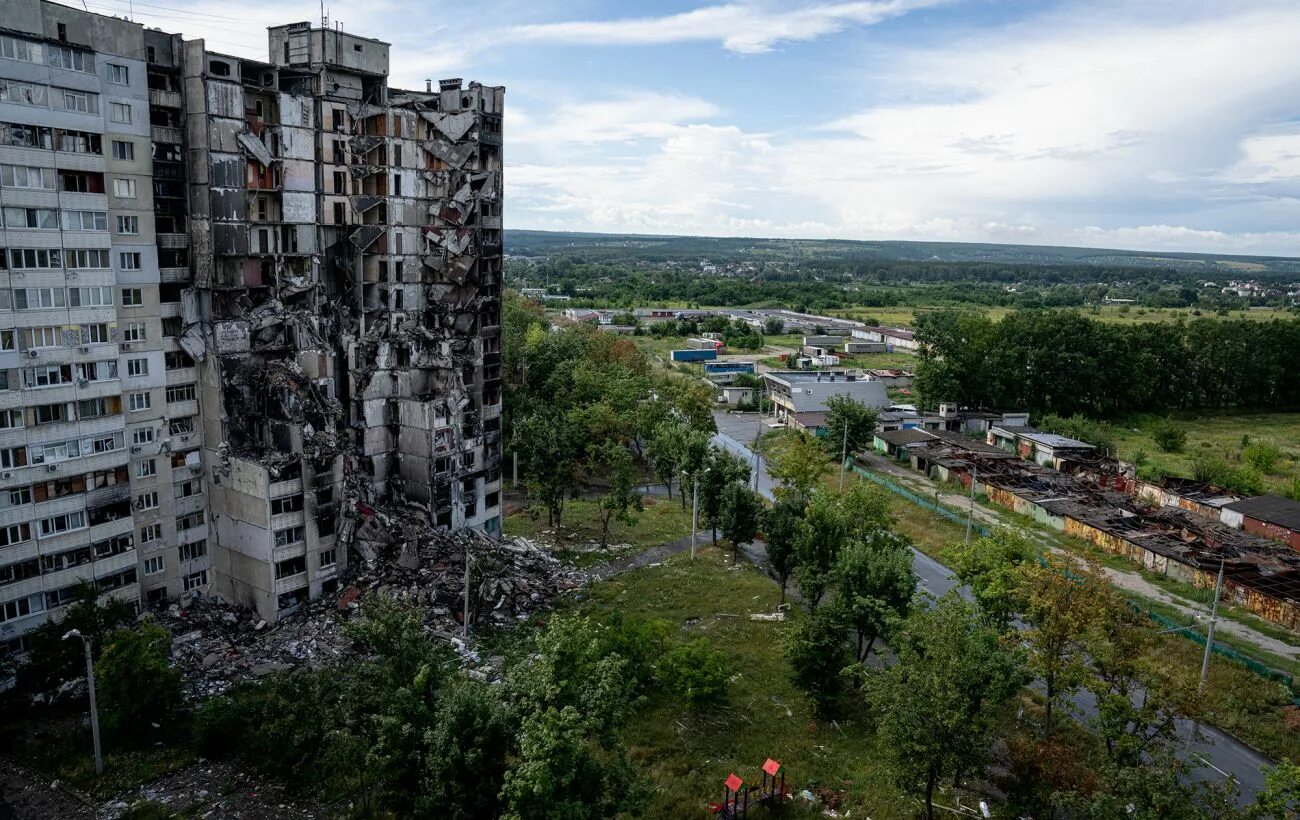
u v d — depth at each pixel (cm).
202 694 5509
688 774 4862
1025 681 4553
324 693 4600
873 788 4691
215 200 6203
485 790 3503
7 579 5334
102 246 5641
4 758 4806
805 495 7875
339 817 4381
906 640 4466
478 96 7919
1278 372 16800
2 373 5209
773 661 6303
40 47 5228
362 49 7206
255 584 6438
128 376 5925
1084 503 9869
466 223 7950
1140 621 6159
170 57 6097
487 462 8400
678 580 7875
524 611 6944
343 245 7438
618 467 9206
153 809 4397
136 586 6103
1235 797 3547
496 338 8381
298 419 6525
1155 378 16475
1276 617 7050
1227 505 9531
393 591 6656
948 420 14588
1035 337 16338
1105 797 3459
